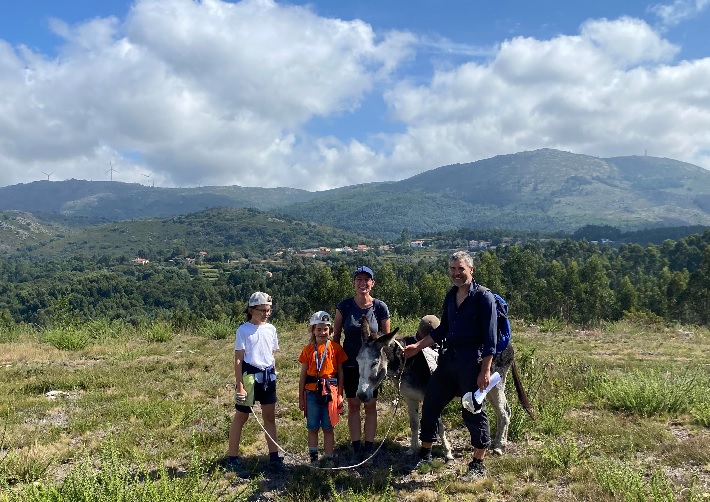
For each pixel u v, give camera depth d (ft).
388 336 18.84
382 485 17.69
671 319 210.59
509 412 21.54
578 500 16.20
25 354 45.21
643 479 17.43
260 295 19.40
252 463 19.44
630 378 28.94
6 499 13.30
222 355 45.01
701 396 26.32
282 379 35.19
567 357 39.99
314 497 16.88
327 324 19.51
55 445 21.15
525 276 265.34
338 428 23.67
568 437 20.84
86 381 33.24
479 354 18.19
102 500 12.83
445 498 16.19
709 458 18.92
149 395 30.14
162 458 19.99
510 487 17.35
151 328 62.59
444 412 25.30
